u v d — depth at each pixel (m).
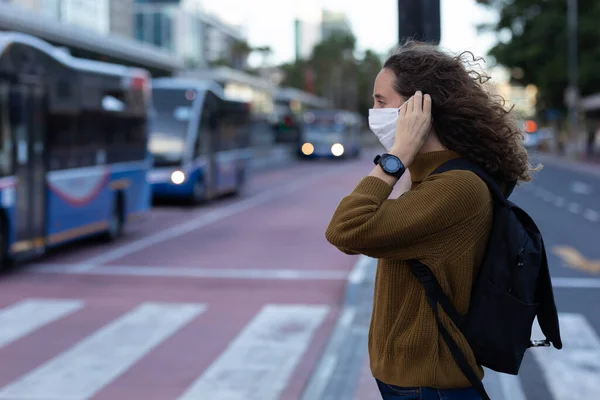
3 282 10.64
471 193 2.15
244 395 5.86
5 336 7.73
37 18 24.47
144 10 127.31
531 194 27.70
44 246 12.18
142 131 16.92
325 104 114.19
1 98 10.81
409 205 2.16
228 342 7.48
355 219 2.17
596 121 65.56
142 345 7.38
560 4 57.31
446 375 2.17
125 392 5.95
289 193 27.97
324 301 9.39
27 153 11.59
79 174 13.45
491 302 2.16
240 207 22.39
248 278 10.95
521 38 58.25
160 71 39.28
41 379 6.29
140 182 16.70
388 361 2.23
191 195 21.88
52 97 12.43
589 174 42.44
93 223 14.06
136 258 12.80
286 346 7.31
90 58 30.19
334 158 61.06
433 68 2.29
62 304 9.24
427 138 2.31
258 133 58.66
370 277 9.92
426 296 2.18
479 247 2.20
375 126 2.35
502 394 5.36
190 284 10.52
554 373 6.40
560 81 57.44
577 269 11.69
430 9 6.34
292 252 13.47
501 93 2.43
